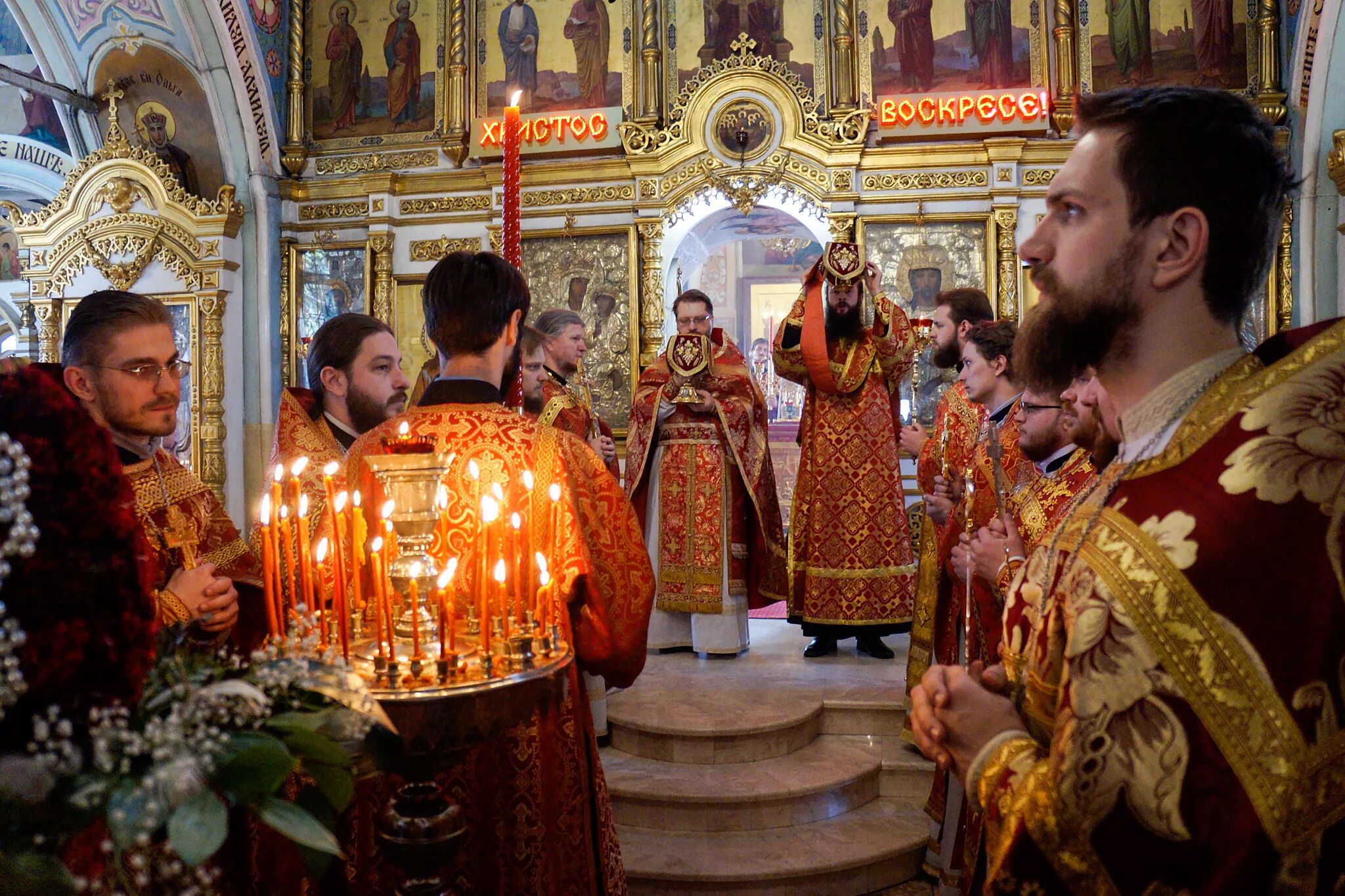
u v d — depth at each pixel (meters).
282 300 9.34
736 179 8.47
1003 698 1.05
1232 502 0.87
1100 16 8.23
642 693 4.54
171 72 9.38
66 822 0.88
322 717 1.09
